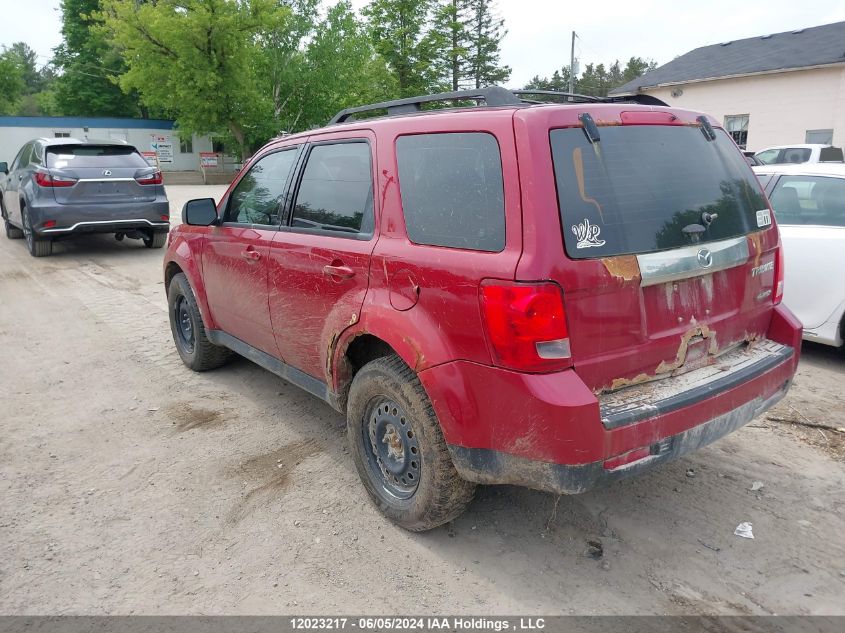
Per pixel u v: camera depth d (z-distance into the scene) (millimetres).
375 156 3223
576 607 2680
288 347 3926
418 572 2912
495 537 3156
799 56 24922
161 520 3320
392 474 3219
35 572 2918
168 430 4367
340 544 3115
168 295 5586
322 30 37906
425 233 2879
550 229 2430
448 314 2699
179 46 31906
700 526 3221
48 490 3605
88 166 10500
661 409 2609
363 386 3193
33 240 10758
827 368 5379
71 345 6234
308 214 3717
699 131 3078
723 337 3045
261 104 35438
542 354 2434
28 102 79625
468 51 50719
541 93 3332
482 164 2660
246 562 2988
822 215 5355
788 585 2799
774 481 3635
